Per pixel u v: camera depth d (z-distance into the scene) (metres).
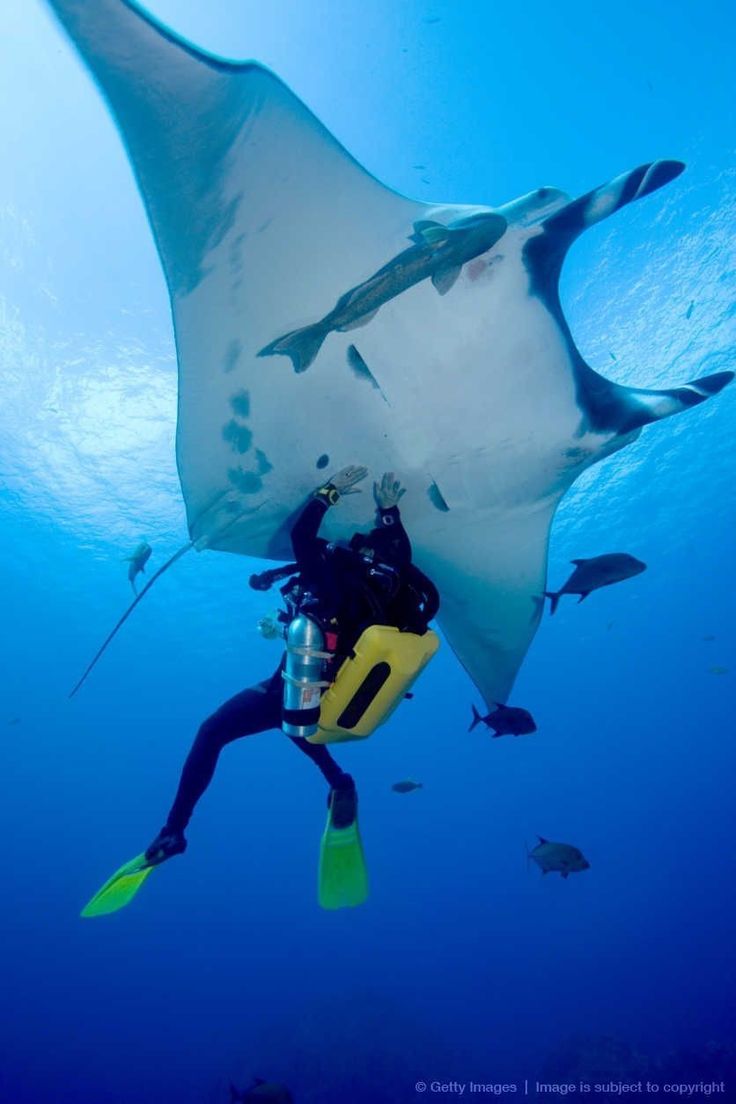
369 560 2.92
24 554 13.59
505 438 3.38
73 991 22.91
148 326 8.93
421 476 3.41
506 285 3.06
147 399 9.75
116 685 19.14
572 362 3.28
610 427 3.34
